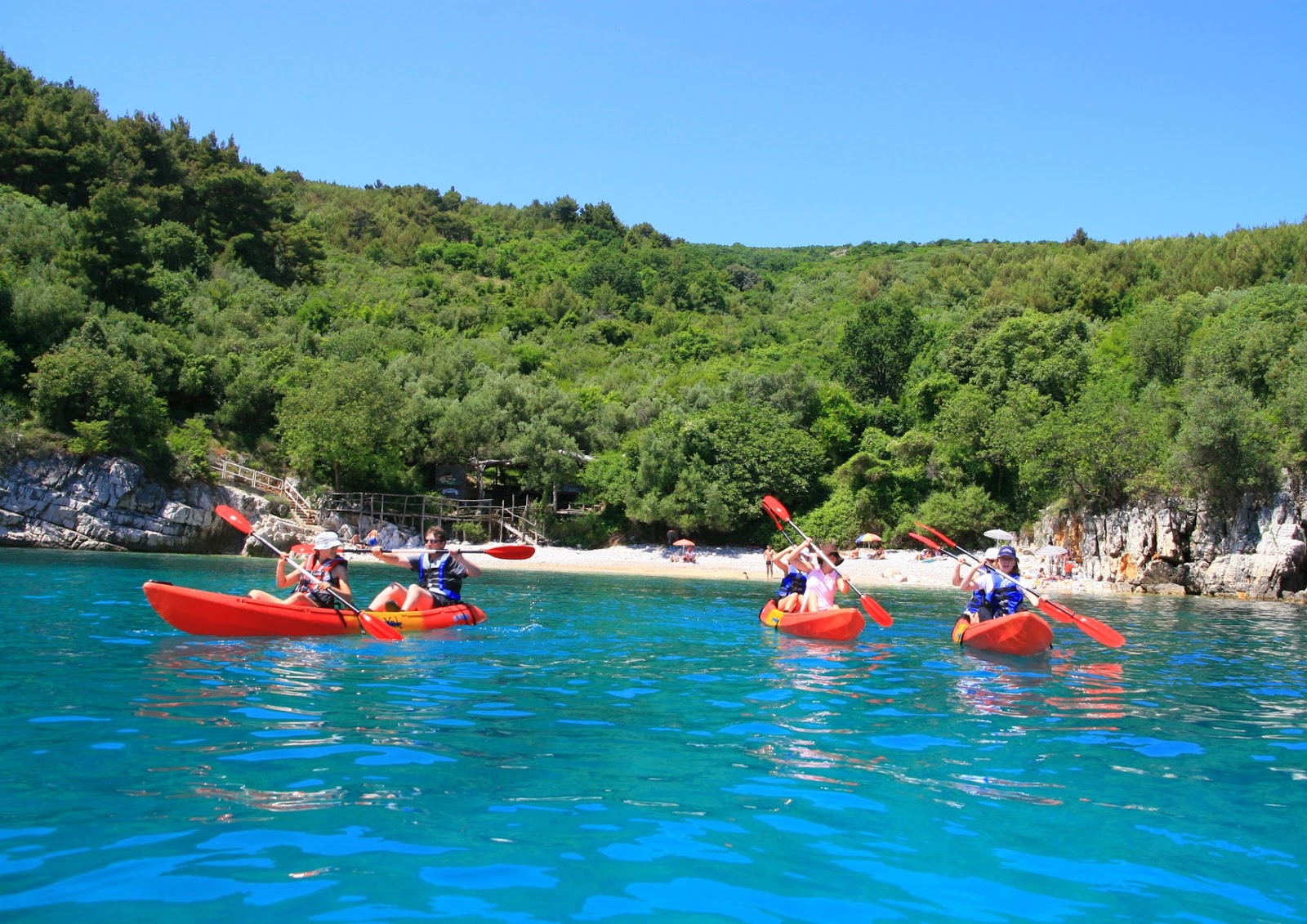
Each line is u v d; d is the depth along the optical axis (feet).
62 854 12.03
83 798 14.29
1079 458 102.68
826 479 130.41
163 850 12.30
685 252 369.30
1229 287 182.29
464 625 38.50
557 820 14.03
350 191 395.96
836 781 16.58
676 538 129.18
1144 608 69.05
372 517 124.67
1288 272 178.81
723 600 61.52
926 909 11.22
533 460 132.98
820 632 38.52
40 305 119.85
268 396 137.08
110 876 11.37
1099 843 13.73
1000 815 14.89
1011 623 34.94
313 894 11.09
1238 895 11.91
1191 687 28.89
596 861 12.44
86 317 124.47
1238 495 91.76
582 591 67.26
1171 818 15.02
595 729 20.20
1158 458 98.68
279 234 214.07
